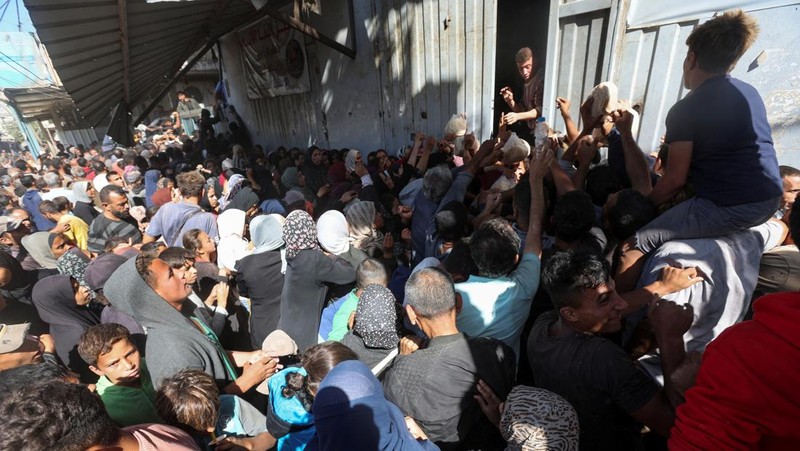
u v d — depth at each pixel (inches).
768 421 26.8
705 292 57.9
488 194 118.3
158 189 195.8
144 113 330.3
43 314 105.6
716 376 29.1
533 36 230.2
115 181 268.5
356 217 122.7
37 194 238.7
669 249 59.7
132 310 71.1
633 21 121.3
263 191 220.7
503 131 149.5
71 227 155.9
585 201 67.8
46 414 34.3
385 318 66.6
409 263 134.3
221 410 69.6
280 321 97.4
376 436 39.4
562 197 70.1
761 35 95.9
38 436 33.7
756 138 54.0
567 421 41.6
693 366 43.8
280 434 60.9
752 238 62.5
